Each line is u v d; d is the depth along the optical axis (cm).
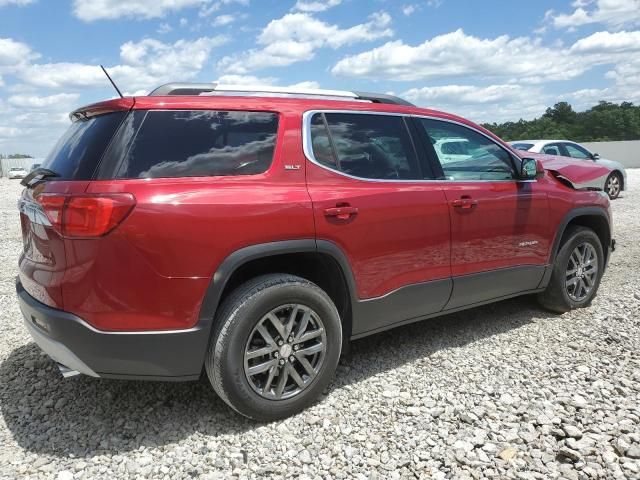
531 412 311
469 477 256
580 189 495
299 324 312
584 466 260
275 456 277
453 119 422
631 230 907
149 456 279
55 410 327
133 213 266
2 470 267
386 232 348
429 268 376
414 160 382
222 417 315
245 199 292
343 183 337
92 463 273
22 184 335
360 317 346
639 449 267
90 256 265
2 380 368
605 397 326
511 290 442
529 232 441
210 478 261
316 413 318
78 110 322
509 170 444
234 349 287
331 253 322
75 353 275
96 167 274
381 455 276
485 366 378
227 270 285
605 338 421
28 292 311
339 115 352
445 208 381
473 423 302
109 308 268
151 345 275
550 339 426
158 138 288
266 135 319
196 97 309
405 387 349
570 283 482
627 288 561
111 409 327
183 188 281
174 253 273
